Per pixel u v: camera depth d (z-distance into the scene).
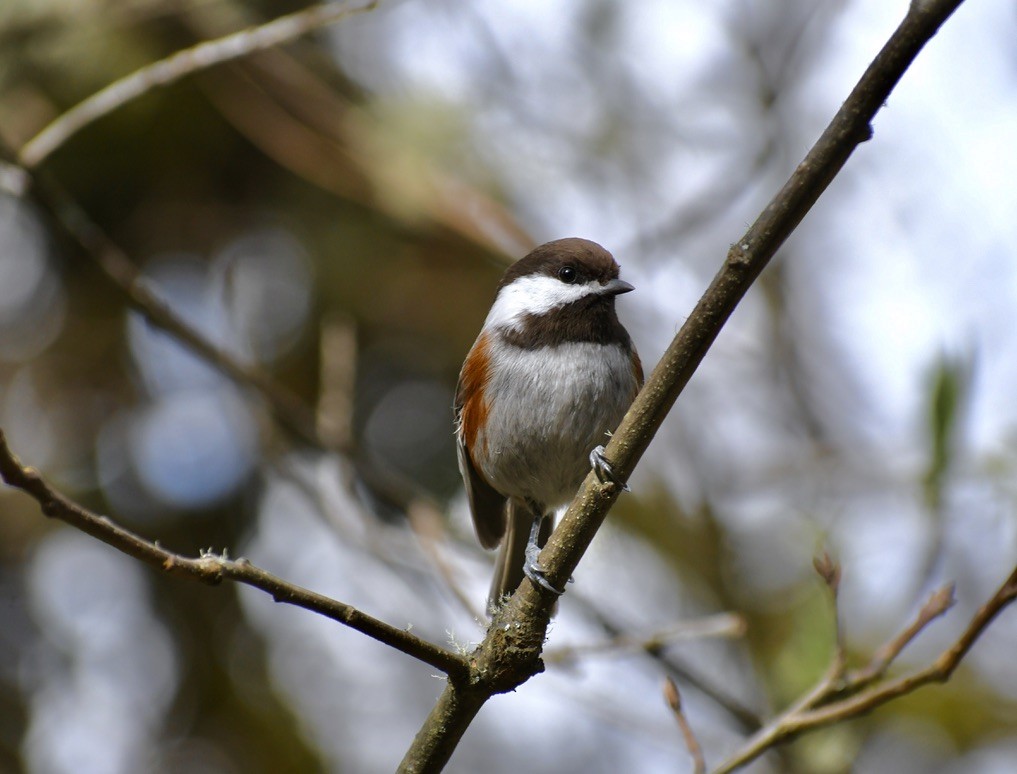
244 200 11.76
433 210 10.09
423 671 12.41
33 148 7.96
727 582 10.55
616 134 11.71
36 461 11.81
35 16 9.90
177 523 12.17
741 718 7.95
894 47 4.31
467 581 9.06
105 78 10.19
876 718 10.22
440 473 12.04
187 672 12.15
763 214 4.71
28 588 12.08
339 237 11.59
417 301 11.73
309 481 9.99
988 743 10.72
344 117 10.27
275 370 11.82
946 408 6.55
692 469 11.27
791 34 11.65
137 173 11.23
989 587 9.66
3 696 11.77
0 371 11.91
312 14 7.75
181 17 10.19
